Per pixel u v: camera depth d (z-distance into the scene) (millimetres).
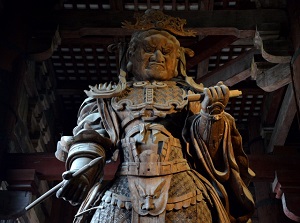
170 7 13867
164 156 4223
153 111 4531
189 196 4043
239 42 15242
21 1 12789
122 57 5504
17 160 12352
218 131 4285
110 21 13102
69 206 17219
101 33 13148
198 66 15688
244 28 12695
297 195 12117
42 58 12508
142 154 4211
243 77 14203
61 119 18141
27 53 12383
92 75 17312
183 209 3980
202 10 13234
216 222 4164
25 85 14445
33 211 14562
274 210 16188
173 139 4418
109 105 4711
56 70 17109
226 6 13898
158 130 4398
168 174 4102
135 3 13711
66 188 3812
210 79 15156
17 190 11789
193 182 4234
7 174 11969
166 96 4750
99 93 4699
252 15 12852
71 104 18375
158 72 5113
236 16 12906
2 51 11758
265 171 12750
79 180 3861
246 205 4324
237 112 18547
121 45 5633
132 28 5473
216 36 13750
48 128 16719
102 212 4051
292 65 11414
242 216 4414
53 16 13062
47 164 12414
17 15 12477
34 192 12117
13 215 11273
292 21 11891
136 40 5344
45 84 16156
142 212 3875
